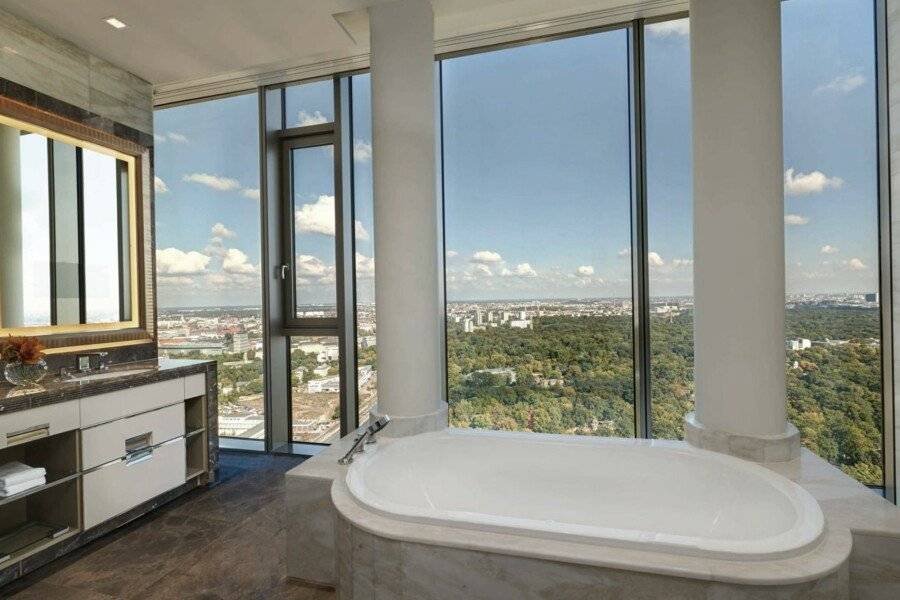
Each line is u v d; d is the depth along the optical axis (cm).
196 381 300
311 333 363
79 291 285
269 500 287
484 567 141
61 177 278
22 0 243
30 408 207
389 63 250
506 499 224
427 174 254
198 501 286
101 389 239
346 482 184
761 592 123
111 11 255
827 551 134
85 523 230
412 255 252
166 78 335
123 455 250
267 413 362
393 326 253
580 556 134
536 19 279
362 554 155
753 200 207
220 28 277
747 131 207
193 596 195
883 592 146
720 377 214
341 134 340
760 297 207
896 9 227
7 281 251
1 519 227
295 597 194
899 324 233
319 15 266
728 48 209
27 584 204
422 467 226
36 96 264
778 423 209
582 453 222
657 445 219
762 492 179
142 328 320
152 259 330
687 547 133
